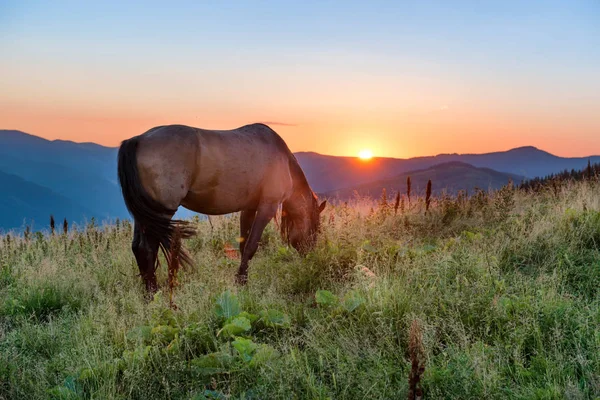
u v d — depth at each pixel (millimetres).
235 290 5039
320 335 3877
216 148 5961
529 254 5703
